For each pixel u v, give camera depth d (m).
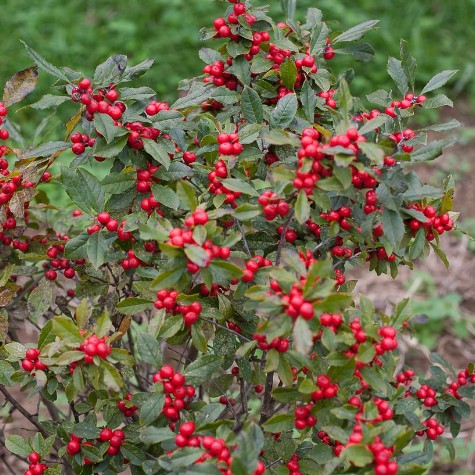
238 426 2.25
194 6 7.80
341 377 2.05
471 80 7.57
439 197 2.21
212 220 2.09
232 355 2.49
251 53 2.59
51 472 2.40
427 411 2.68
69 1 7.87
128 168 2.41
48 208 2.99
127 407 2.38
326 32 2.64
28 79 2.62
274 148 2.53
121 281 2.63
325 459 2.14
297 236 2.50
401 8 8.05
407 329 2.92
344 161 1.92
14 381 2.40
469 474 4.00
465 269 5.57
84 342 2.08
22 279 3.74
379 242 2.41
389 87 7.16
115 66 2.38
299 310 1.89
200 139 2.69
